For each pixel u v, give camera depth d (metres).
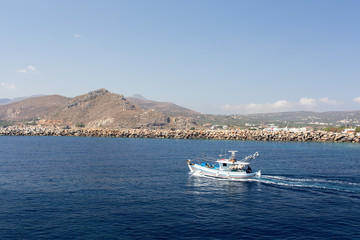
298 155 106.25
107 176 57.34
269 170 68.06
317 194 45.62
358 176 61.31
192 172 62.81
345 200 42.38
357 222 33.09
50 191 44.62
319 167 74.50
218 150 124.56
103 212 34.91
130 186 48.94
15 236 27.70
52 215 33.59
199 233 29.14
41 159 82.81
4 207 36.34
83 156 91.31
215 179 56.44
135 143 159.75
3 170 63.41
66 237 27.64
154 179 55.31
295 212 36.38
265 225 31.70
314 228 31.05
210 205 38.78
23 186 47.88
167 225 31.11
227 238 28.06
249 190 47.72
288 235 29.08
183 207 37.62
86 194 43.09
